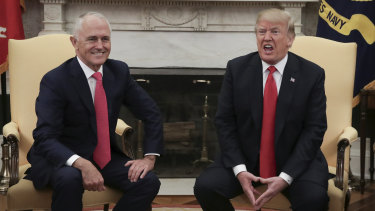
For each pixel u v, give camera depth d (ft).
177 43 15.20
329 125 9.95
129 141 9.78
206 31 15.20
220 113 9.08
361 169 13.69
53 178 8.18
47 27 14.71
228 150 8.87
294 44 10.26
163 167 15.33
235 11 15.12
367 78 13.71
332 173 9.32
